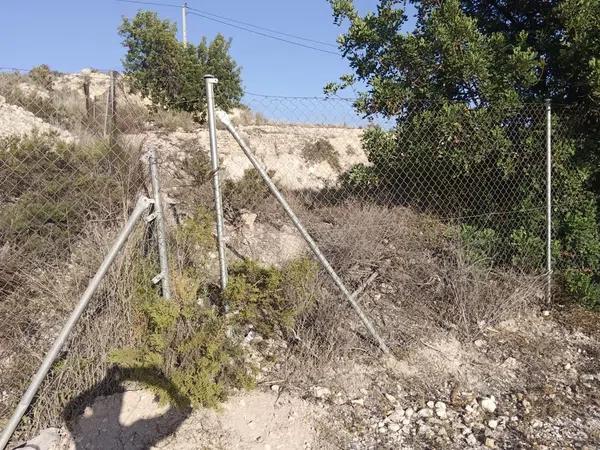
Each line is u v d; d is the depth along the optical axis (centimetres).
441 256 507
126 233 328
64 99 666
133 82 1040
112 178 412
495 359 421
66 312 346
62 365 326
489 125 488
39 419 312
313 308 402
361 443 328
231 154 785
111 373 331
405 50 511
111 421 312
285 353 386
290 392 355
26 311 350
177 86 1267
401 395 373
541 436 344
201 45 1368
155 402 323
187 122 858
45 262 369
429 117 493
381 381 381
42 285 352
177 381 326
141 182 431
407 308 454
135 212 334
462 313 445
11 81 548
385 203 574
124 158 435
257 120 1101
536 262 507
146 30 1281
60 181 406
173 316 341
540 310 488
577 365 425
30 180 425
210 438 314
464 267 468
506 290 479
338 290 426
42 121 564
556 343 448
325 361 378
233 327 373
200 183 548
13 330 340
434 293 471
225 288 370
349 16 538
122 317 346
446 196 553
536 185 507
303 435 327
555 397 385
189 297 356
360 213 544
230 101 1317
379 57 532
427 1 536
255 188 558
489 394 385
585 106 521
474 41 486
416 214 563
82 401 321
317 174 920
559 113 521
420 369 398
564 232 524
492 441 333
